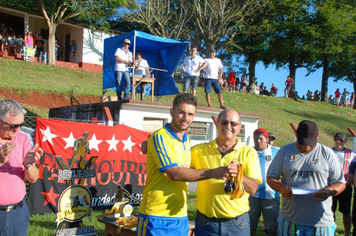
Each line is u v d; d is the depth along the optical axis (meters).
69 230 4.62
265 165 5.34
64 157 6.66
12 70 17.92
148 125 9.77
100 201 7.08
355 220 4.63
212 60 11.72
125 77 10.73
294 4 27.78
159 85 13.77
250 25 28.25
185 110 3.14
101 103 9.88
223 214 3.36
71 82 18.97
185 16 25.31
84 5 21.38
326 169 3.72
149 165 3.24
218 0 24.62
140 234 3.13
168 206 3.10
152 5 25.06
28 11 22.94
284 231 3.91
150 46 12.98
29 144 3.49
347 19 30.03
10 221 3.21
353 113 30.69
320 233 3.71
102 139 7.22
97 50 26.28
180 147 3.20
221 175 2.96
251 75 32.12
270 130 18.48
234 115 3.46
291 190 3.61
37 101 14.64
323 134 21.47
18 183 3.30
